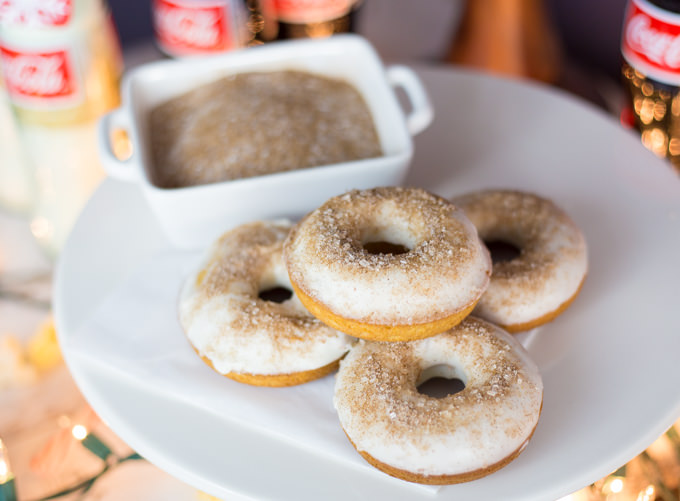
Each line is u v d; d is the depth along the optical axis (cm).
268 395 38
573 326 41
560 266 41
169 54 56
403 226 38
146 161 43
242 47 57
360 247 37
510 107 54
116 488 43
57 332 42
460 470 34
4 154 54
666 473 42
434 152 51
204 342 39
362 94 50
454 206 39
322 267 36
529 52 61
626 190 48
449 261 36
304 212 44
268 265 42
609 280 43
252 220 44
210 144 46
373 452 35
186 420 38
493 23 60
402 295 35
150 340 41
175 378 39
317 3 54
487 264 37
